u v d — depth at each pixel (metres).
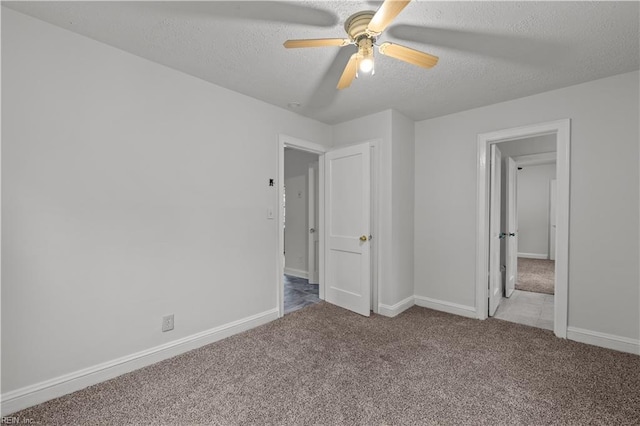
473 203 3.16
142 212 2.15
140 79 2.13
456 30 1.79
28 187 1.69
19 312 1.67
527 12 1.63
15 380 1.66
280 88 2.65
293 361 2.24
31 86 1.70
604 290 2.46
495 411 1.67
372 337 2.67
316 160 4.67
